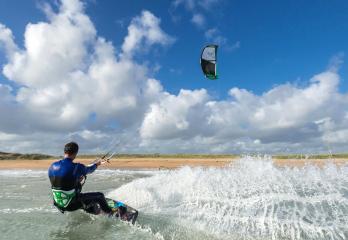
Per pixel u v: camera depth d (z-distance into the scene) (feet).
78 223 22.20
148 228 20.66
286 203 21.50
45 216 24.20
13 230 20.80
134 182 33.99
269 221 19.76
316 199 21.48
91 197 22.99
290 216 19.98
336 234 17.87
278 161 68.13
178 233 19.71
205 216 21.65
